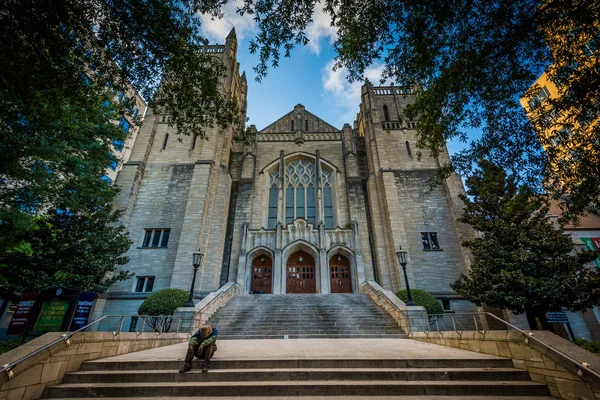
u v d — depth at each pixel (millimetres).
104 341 7898
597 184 8586
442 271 22000
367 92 31406
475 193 16422
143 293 20594
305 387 5973
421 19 8023
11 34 6582
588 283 12219
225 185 25688
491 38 8102
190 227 22375
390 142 28578
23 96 8031
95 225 16141
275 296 19703
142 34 7816
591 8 6605
